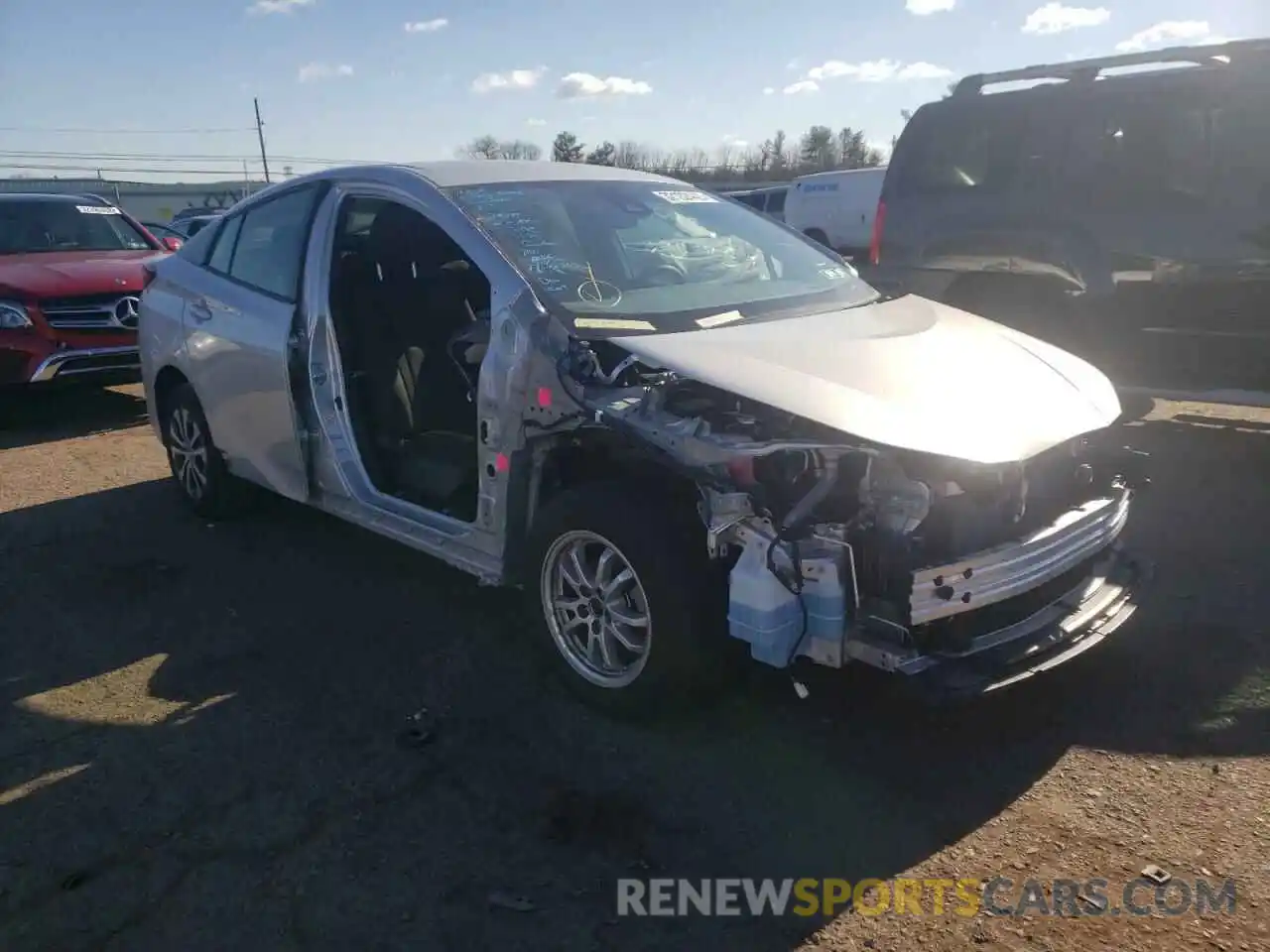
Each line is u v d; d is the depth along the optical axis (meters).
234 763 3.50
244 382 5.07
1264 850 2.94
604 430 3.59
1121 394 7.09
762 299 4.28
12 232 9.38
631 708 3.58
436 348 4.76
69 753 3.58
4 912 2.81
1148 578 3.82
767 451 3.13
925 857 2.96
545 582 3.76
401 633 4.46
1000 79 7.61
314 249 4.72
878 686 3.85
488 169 4.67
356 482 4.61
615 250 4.32
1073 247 7.02
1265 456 6.71
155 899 2.85
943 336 4.00
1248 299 6.34
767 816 3.15
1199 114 6.43
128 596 4.93
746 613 3.17
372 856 3.01
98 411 9.31
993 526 3.33
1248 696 3.73
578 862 2.97
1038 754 3.44
